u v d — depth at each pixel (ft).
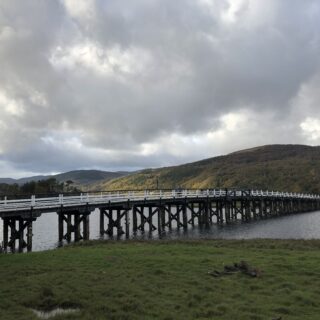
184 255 73.46
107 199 138.10
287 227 194.18
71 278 54.70
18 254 78.89
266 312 40.81
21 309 42.06
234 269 58.23
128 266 62.59
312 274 56.39
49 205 114.52
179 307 42.06
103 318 38.96
